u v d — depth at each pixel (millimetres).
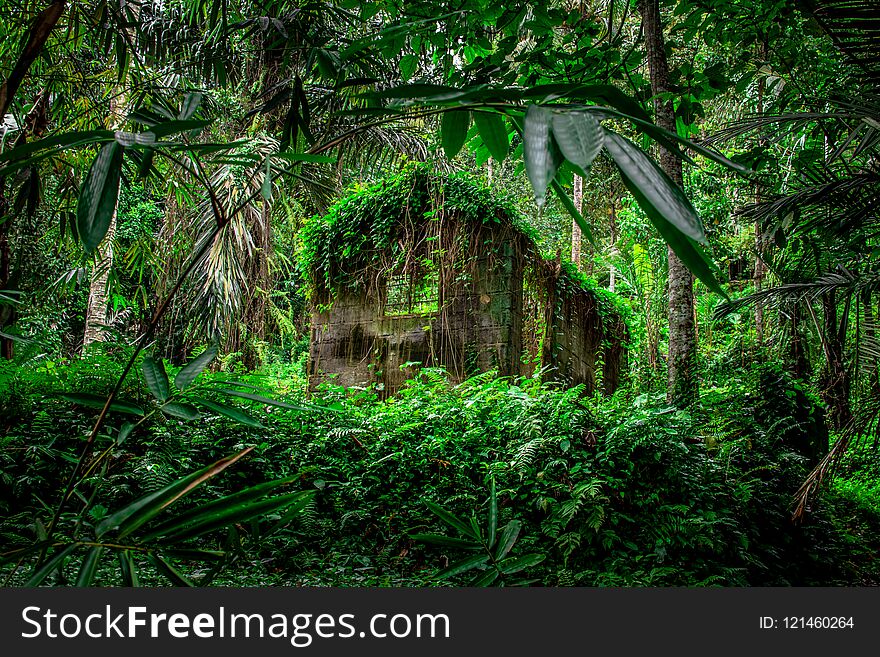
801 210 5145
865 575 6273
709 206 12625
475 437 6125
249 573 4191
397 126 10797
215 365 9461
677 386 6574
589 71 6254
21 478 5094
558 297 10133
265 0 4562
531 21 5918
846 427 5078
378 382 9883
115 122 5629
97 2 4785
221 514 1356
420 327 9789
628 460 5496
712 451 6223
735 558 5441
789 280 5992
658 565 5141
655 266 16953
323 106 4543
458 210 9781
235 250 9906
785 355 7480
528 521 5559
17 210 3566
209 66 5789
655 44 6695
